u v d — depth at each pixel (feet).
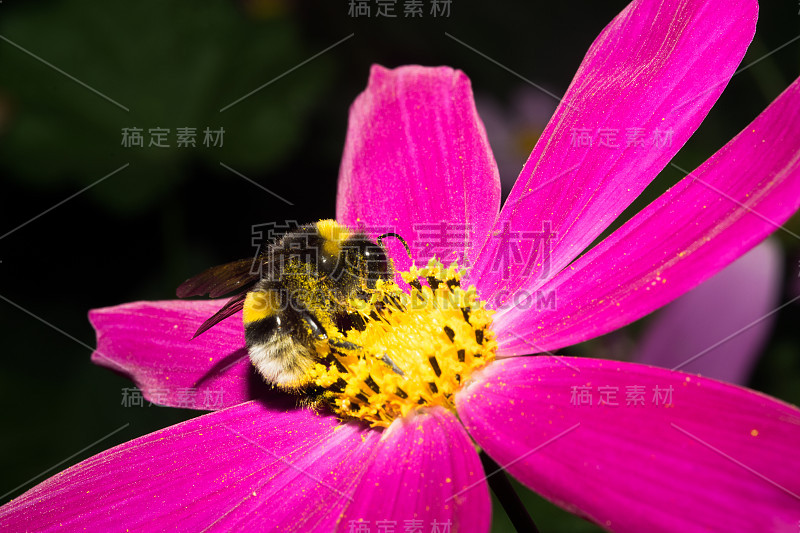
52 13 0.80
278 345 0.47
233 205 0.83
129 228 0.83
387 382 0.45
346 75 0.92
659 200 0.44
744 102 0.77
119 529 0.45
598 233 0.45
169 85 0.80
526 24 0.93
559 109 0.48
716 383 0.40
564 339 0.43
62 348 0.78
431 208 0.50
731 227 0.41
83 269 0.82
